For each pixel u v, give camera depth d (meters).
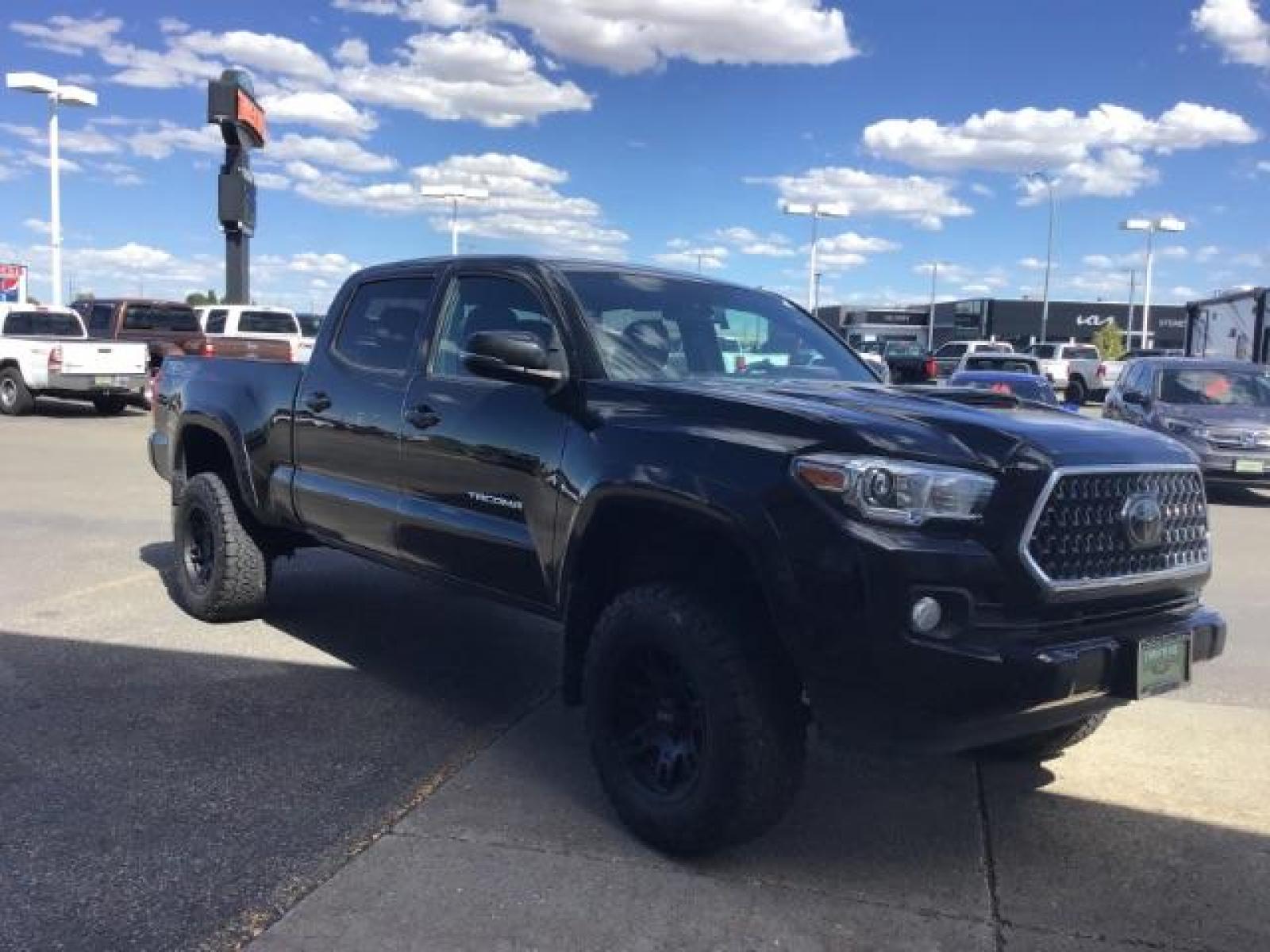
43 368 19.98
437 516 4.71
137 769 4.36
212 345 20.23
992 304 90.94
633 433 3.84
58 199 31.16
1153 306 97.44
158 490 11.89
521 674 5.76
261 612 6.59
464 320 4.88
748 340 4.88
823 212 48.66
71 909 3.31
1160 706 5.48
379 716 5.04
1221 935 3.35
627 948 3.18
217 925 3.24
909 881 3.63
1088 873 3.72
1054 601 3.32
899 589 3.18
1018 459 3.31
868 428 3.38
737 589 3.66
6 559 8.20
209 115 25.30
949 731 3.23
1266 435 13.71
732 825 3.54
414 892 3.45
